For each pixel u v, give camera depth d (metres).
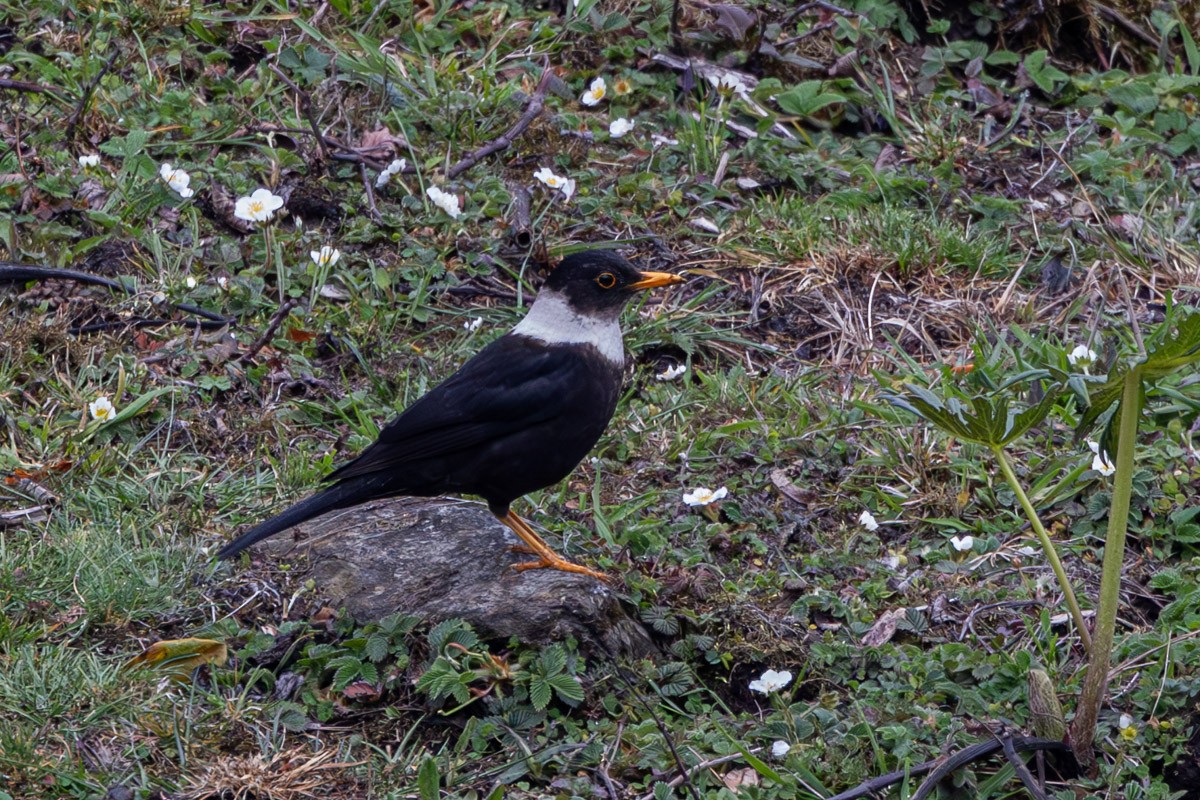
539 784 7.63
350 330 11.48
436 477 8.87
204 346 11.22
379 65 14.06
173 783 7.31
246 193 12.62
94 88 13.16
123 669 8.05
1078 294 12.49
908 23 15.63
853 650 8.50
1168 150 14.70
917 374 11.20
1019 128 14.77
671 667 8.37
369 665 8.12
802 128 14.53
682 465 10.41
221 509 9.64
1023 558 9.55
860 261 12.58
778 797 7.44
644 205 13.24
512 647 8.23
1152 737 7.73
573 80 14.69
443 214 12.62
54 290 11.49
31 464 9.82
